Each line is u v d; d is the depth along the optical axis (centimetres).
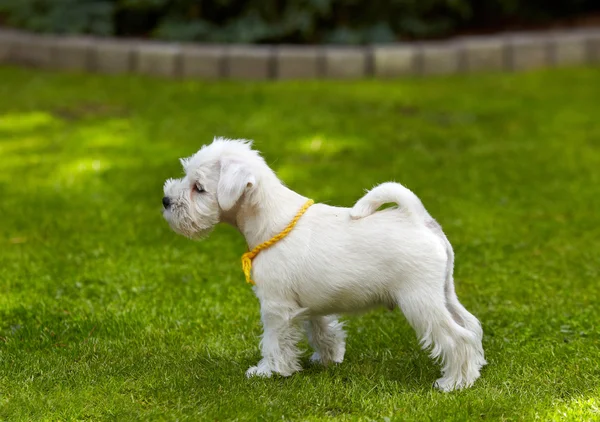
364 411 453
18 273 662
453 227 773
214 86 1259
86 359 523
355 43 1377
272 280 478
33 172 904
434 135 1051
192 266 684
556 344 541
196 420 441
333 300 476
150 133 1038
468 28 1517
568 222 783
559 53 1388
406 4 1403
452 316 478
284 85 1268
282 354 487
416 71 1338
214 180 486
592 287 638
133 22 1450
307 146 1000
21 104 1141
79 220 779
